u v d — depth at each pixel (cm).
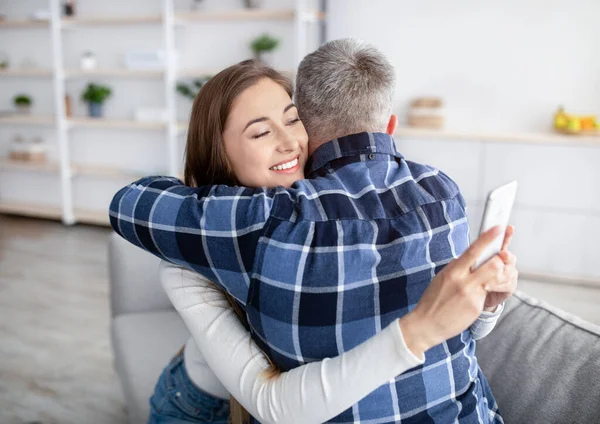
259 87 98
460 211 92
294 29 459
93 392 242
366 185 88
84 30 512
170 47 460
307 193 86
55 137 546
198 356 125
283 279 81
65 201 512
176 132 472
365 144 95
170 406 128
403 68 434
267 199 85
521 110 409
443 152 386
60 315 320
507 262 74
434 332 69
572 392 108
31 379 252
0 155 569
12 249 443
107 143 528
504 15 402
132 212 92
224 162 100
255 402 84
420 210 87
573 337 117
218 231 84
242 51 478
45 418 223
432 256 86
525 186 372
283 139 97
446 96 426
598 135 369
